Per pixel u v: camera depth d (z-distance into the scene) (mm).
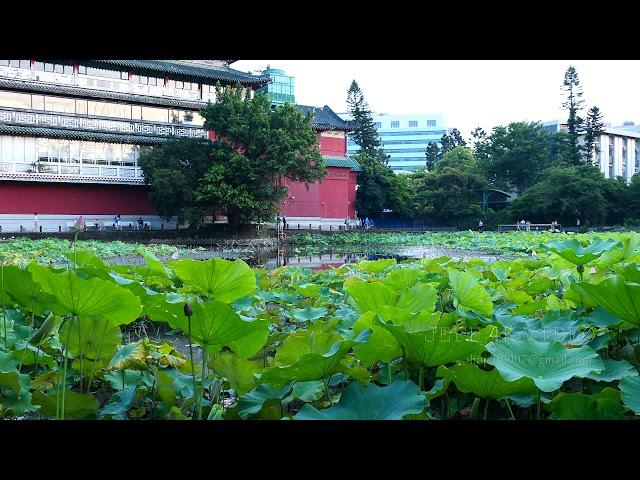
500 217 63969
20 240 34469
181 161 43281
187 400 3053
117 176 44781
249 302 5324
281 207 52844
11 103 40688
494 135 74375
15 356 3709
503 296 6008
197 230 45156
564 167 65000
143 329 6746
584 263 5414
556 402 2734
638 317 3098
